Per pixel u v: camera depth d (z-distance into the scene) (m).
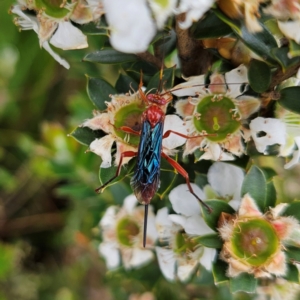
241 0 0.18
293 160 0.20
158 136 0.20
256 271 0.19
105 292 0.33
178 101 0.20
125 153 0.20
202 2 0.18
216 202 0.19
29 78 0.34
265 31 0.19
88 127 0.20
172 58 0.21
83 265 0.33
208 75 0.20
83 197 0.24
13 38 0.32
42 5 0.19
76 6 0.19
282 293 0.21
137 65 0.20
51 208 0.36
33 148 0.31
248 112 0.20
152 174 0.20
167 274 0.21
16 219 0.36
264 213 0.19
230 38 0.19
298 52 0.18
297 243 0.19
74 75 0.25
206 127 0.20
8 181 0.35
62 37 0.19
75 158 0.25
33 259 0.36
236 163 0.20
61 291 0.34
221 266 0.19
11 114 0.36
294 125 0.19
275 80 0.19
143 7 0.18
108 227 0.22
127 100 0.20
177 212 0.20
